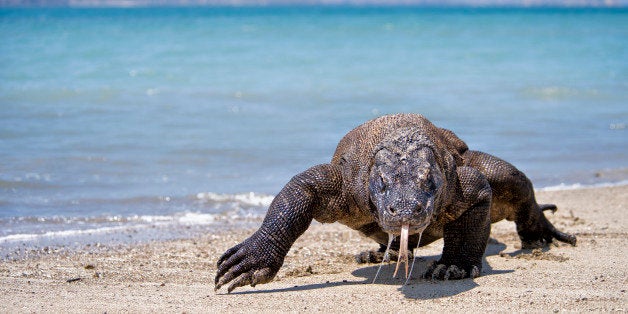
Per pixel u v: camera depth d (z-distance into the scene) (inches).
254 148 1018.1
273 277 468.1
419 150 442.3
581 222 687.1
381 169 429.7
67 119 1184.8
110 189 820.0
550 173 935.7
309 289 466.0
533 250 572.4
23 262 559.8
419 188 414.9
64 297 445.7
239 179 871.7
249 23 3941.9
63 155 957.2
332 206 478.3
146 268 539.8
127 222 708.0
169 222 709.9
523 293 440.5
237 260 462.6
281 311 409.7
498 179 546.0
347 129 1155.9
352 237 657.0
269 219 472.4
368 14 6752.0
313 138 1086.4
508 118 1283.2
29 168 891.4
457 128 1189.1
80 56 1908.2
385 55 2178.9
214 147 1019.9
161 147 1015.6
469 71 1882.4
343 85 1589.6
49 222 699.4
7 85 1455.5
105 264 551.8
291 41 2573.8
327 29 3351.4
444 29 3503.9
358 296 442.3
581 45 2632.9
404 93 1514.5
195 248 609.6
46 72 1619.1
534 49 2466.8
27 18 4591.5
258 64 1891.0
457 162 518.3
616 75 1844.2
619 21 4849.9
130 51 2053.4
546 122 1258.0
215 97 1417.3
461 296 436.8
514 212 581.9
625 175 931.3
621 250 575.5
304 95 1456.7
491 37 2982.3
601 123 1262.3
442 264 488.7
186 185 842.2
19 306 422.0
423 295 441.7
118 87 1477.6
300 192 474.3
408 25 3868.1
